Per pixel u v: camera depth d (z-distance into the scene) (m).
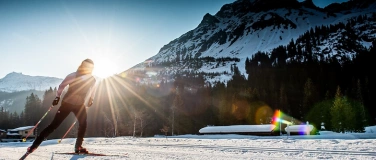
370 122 68.94
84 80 5.27
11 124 95.88
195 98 90.56
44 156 5.59
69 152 6.31
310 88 77.50
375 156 5.39
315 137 43.06
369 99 73.19
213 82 179.75
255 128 57.31
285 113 79.69
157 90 100.75
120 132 75.19
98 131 80.50
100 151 6.89
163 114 77.94
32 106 94.06
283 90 84.88
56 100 4.98
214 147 8.05
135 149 7.55
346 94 72.69
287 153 6.23
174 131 75.19
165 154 5.99
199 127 79.44
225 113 77.81
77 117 5.57
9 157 5.61
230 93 90.38
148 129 74.88
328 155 5.80
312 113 71.19
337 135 47.16
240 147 7.98
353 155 5.69
